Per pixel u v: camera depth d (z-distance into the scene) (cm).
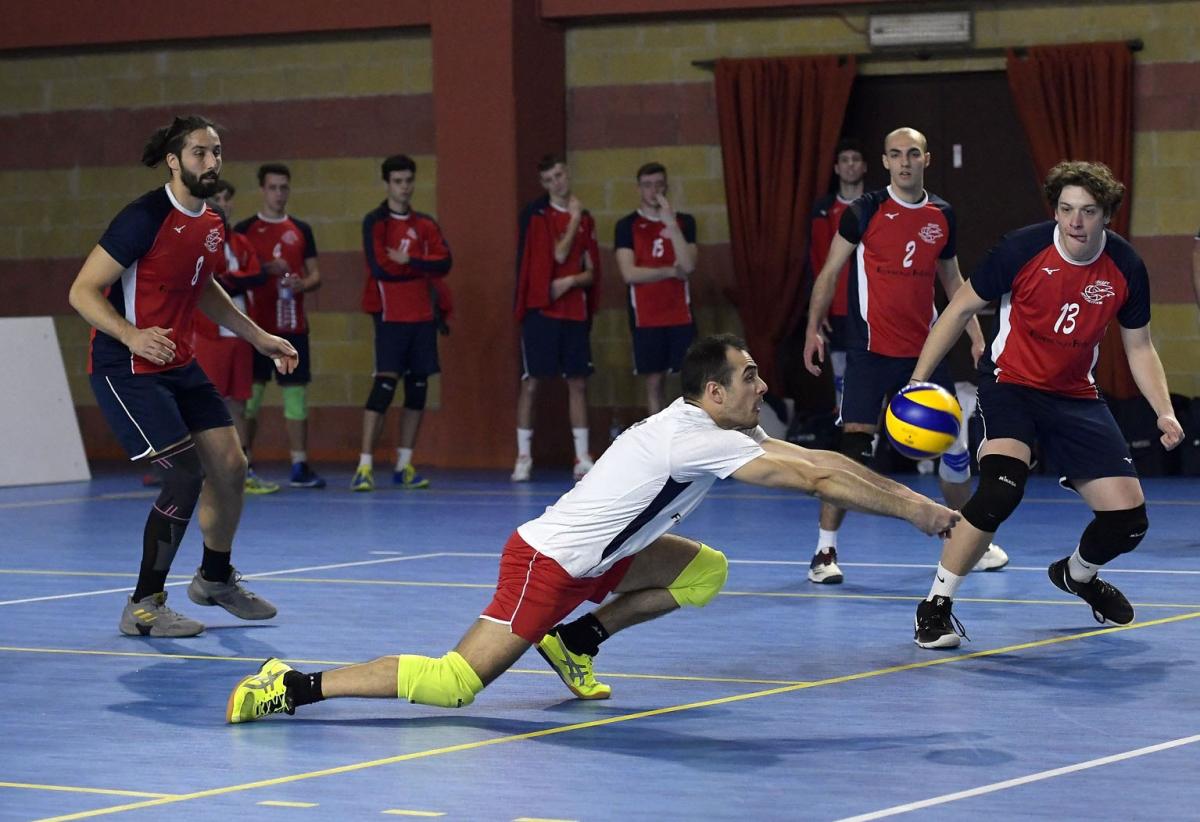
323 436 2083
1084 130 1781
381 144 2031
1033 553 1188
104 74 2138
